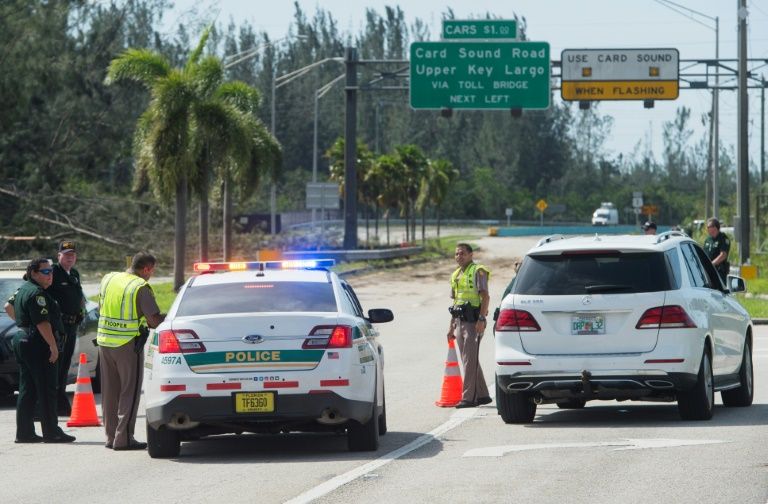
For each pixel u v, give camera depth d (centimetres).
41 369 4153
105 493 3080
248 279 3769
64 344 4806
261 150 14912
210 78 12950
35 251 15788
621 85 14338
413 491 2917
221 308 3647
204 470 3416
